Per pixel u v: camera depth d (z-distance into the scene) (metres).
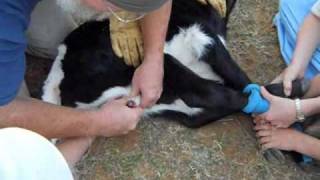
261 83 2.06
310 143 1.81
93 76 1.79
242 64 2.11
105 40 1.81
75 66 1.81
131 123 1.71
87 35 1.84
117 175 1.79
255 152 1.87
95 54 1.80
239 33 2.19
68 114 1.59
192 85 1.81
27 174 1.18
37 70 2.02
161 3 1.14
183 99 1.82
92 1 1.16
